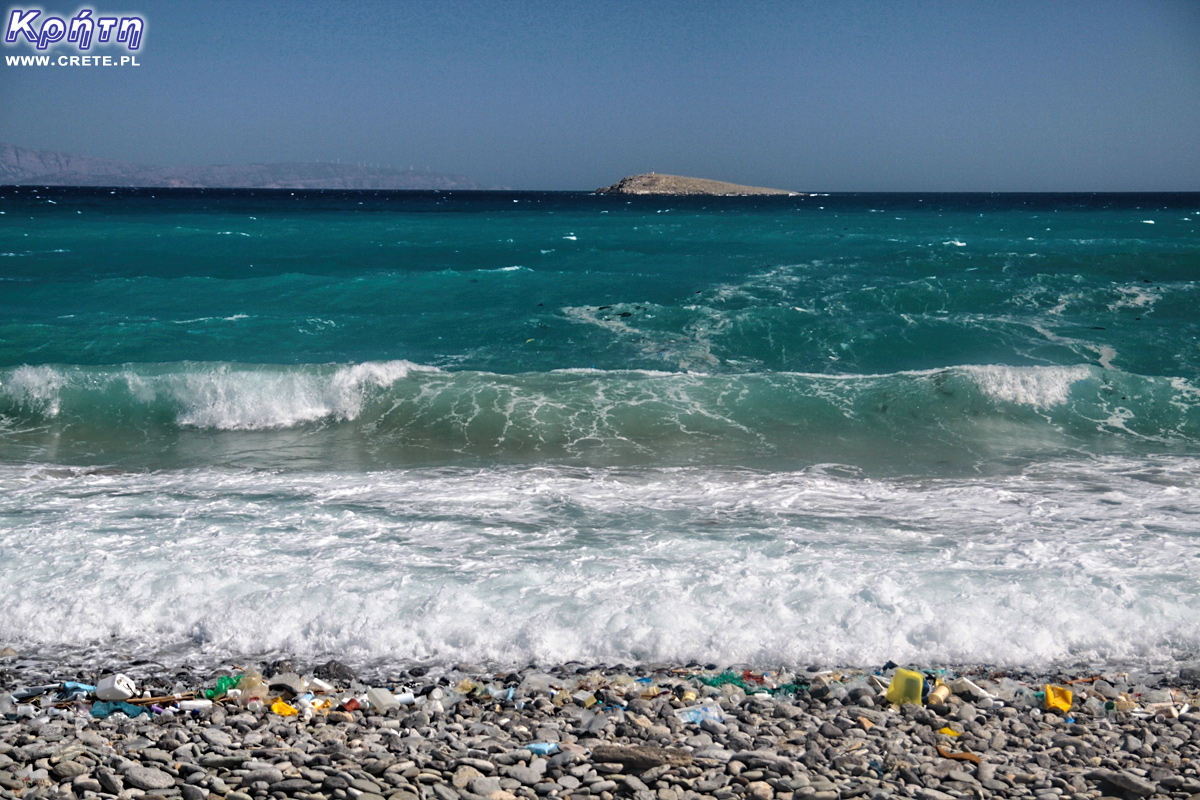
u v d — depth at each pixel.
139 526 7.91
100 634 5.86
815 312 18.84
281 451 11.21
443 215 66.50
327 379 13.02
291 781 3.83
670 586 6.52
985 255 26.30
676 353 16.88
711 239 38.16
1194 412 12.43
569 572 6.83
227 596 6.30
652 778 3.93
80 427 12.27
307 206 87.12
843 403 12.80
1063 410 12.66
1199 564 6.95
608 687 5.16
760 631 5.86
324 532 7.82
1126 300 19.92
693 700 4.95
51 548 7.24
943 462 10.67
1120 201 130.12
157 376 12.89
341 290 22.62
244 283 23.56
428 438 11.75
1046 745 4.41
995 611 6.07
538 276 24.59
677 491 9.38
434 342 17.75
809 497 9.16
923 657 5.64
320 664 5.54
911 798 3.78
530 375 13.92
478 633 5.84
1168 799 3.78
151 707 4.82
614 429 11.96
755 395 13.09
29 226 42.47
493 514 8.47
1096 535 7.77
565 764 4.07
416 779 3.92
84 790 3.74
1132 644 5.75
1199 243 33.91
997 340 17.22
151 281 23.62
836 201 132.50
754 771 4.00
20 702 4.89
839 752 4.27
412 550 7.36
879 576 6.64
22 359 16.06
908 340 17.23
